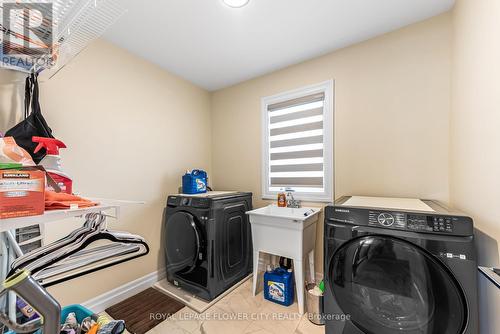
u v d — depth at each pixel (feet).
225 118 9.30
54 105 5.04
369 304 3.72
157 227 7.29
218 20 5.30
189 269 6.43
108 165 6.03
